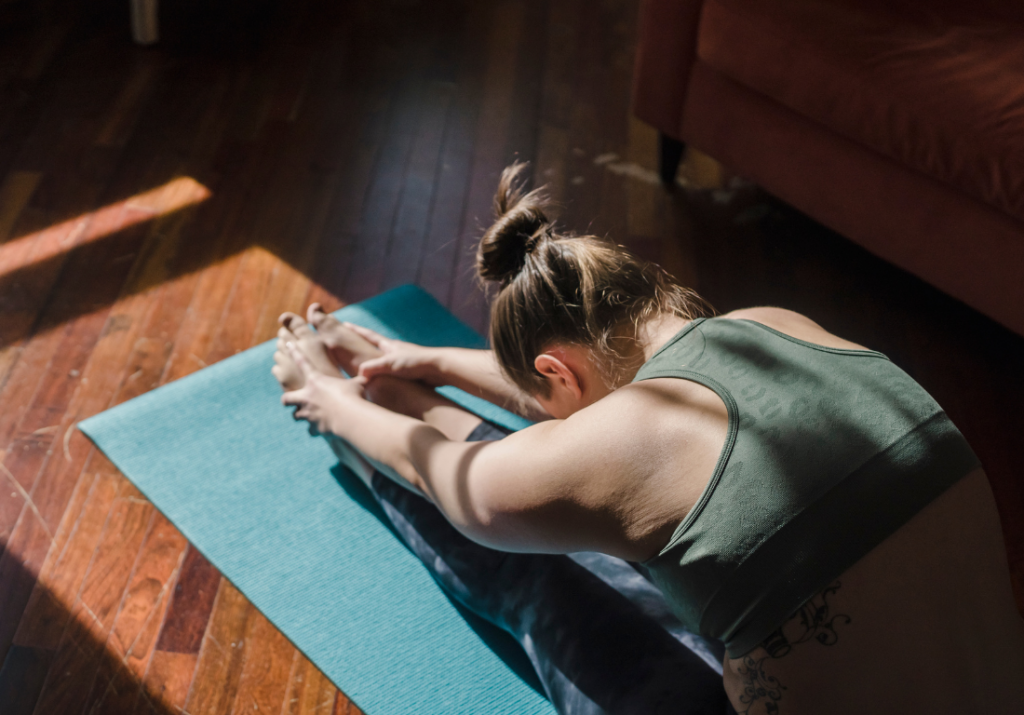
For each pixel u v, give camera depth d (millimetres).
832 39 1688
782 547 750
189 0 2643
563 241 1012
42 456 1485
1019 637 837
